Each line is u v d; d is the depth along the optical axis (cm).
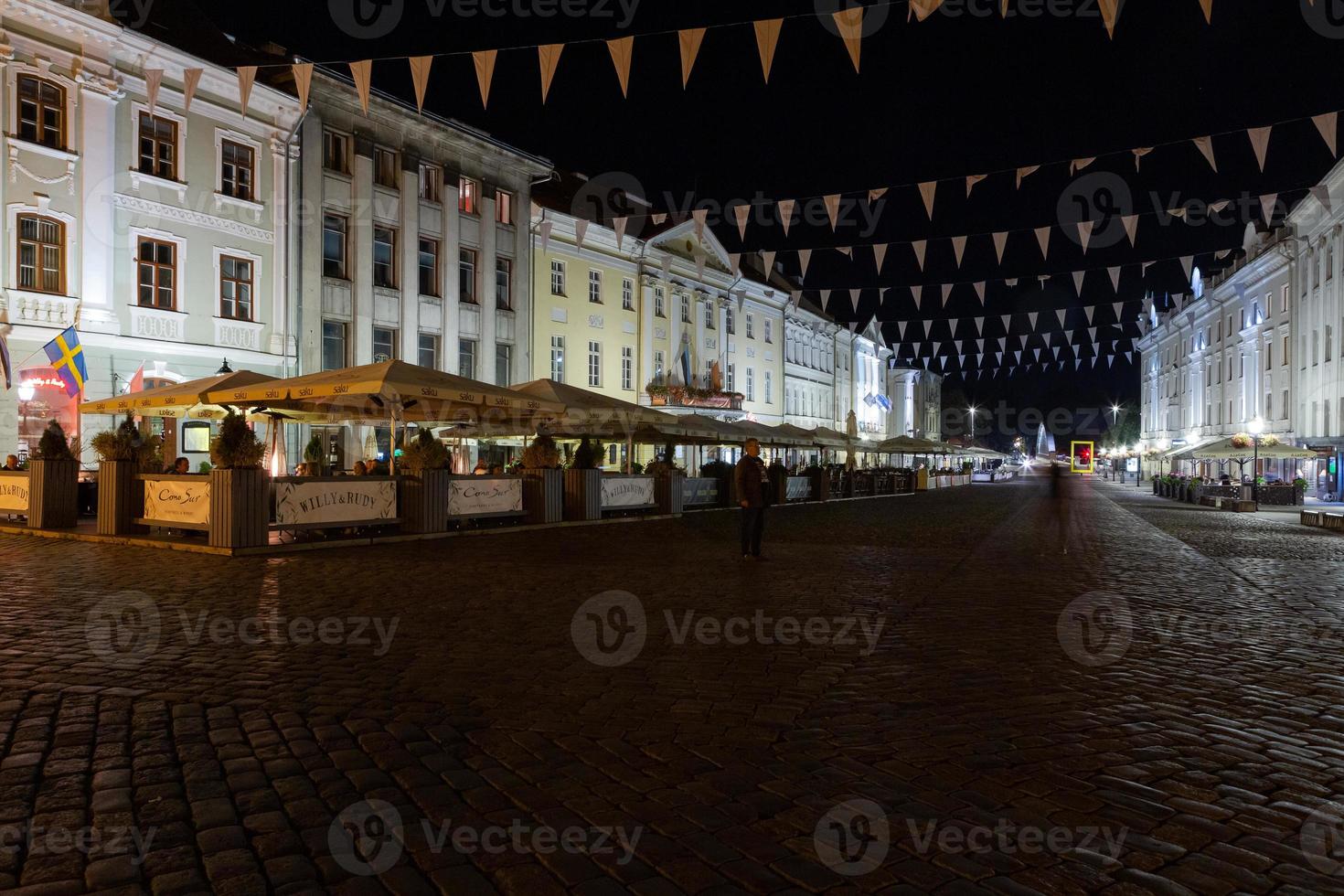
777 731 470
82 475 1958
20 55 1944
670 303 4200
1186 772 416
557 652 653
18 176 1941
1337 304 3781
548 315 3466
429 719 484
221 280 2341
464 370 3078
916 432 8675
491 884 300
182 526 1346
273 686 547
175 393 1579
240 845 326
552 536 1642
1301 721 500
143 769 402
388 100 2747
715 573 1119
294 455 2472
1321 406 3953
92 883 295
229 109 2345
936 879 308
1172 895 298
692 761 423
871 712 507
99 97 2067
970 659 645
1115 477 9281
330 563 1168
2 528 1600
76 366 1930
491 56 1026
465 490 1627
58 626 721
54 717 476
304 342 2534
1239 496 3291
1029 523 2222
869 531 1888
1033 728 481
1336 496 3716
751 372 5041
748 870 312
